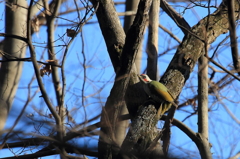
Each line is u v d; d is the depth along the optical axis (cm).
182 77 1248
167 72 1270
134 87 1195
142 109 1144
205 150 1186
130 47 991
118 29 1186
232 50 979
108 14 1192
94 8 1192
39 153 1059
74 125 913
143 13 959
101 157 957
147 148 1013
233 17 927
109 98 997
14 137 829
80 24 1070
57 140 862
